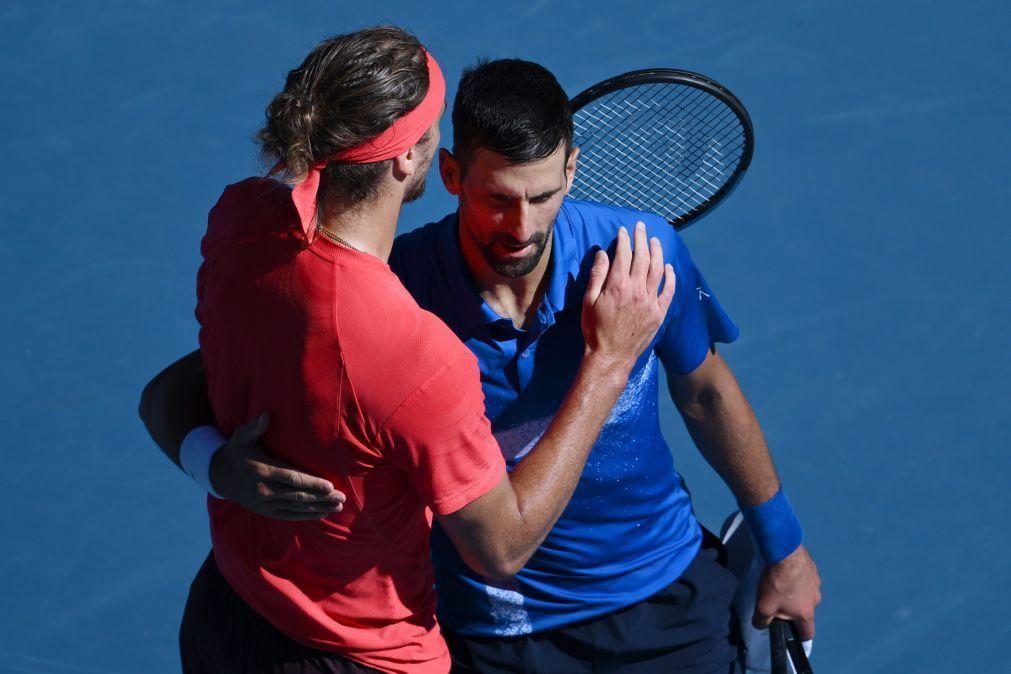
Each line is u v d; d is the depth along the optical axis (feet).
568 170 27.96
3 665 51.65
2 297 62.75
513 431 30.99
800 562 35.24
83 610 53.52
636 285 28.35
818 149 67.00
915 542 55.31
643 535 33.50
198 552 55.42
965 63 70.33
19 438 58.39
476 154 25.76
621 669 34.24
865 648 52.47
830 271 62.80
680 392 33.65
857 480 56.85
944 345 60.39
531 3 72.64
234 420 26.00
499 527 25.40
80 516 56.24
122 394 59.88
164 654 52.54
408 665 27.76
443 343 23.70
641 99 38.17
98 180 66.64
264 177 24.02
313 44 71.10
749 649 37.63
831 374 59.77
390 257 29.81
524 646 33.91
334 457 24.36
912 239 63.77
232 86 69.87
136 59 71.10
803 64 70.18
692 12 72.38
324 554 26.04
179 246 64.54
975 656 52.24
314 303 23.29
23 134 68.33
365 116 22.61
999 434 57.93
